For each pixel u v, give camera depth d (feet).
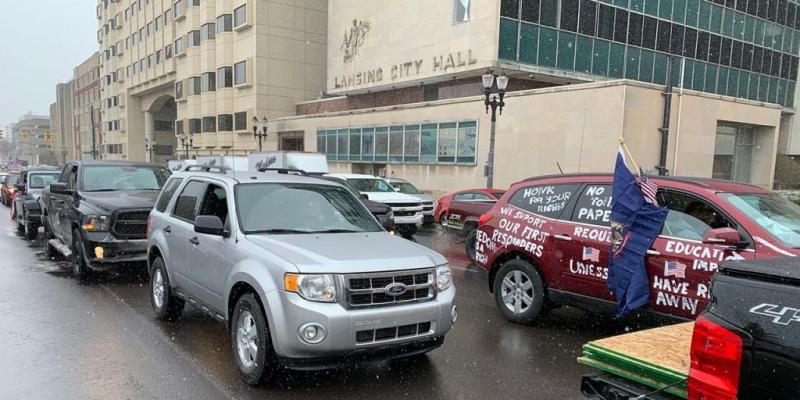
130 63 230.89
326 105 133.69
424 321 14.35
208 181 18.88
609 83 64.39
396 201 51.47
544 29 86.99
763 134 86.58
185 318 21.20
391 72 104.32
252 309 14.40
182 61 177.99
